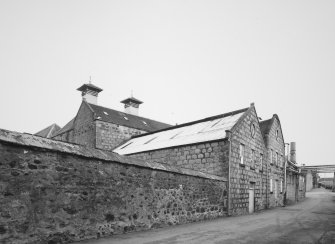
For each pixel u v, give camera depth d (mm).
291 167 34531
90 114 31094
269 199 24578
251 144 21391
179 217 12125
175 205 11938
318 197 43844
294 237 9281
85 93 35062
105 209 8695
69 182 7723
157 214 10828
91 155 8328
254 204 20953
